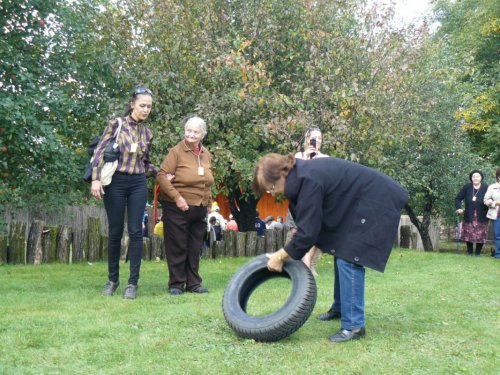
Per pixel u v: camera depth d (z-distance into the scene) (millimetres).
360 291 3830
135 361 3195
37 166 11219
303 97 9930
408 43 11508
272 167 3697
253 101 9656
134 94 5480
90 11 11531
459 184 15906
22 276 6707
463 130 16047
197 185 5699
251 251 10648
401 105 11734
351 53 10859
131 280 5309
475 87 19844
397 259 9695
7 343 3469
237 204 13602
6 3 10234
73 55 11305
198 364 3172
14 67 10211
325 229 3838
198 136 5762
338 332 3854
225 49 10391
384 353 3480
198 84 10492
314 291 3738
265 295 5352
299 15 11055
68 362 3162
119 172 5324
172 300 5098
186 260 5754
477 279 7074
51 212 13102
